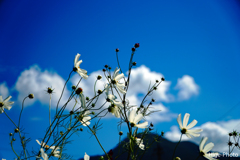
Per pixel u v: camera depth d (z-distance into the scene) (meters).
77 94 0.74
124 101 0.85
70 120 0.81
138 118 0.74
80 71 0.82
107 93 0.77
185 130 0.67
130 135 0.73
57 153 0.81
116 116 0.77
